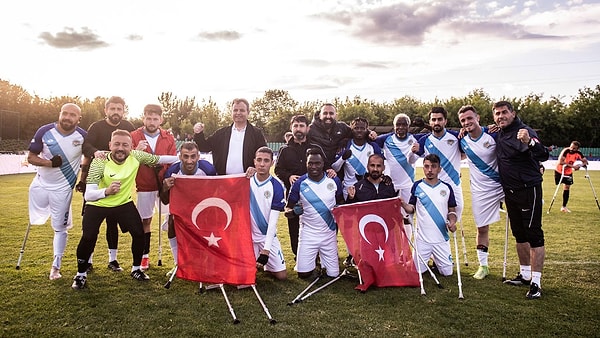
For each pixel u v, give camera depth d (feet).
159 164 19.02
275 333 12.94
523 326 13.58
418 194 19.69
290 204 19.26
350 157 21.98
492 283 18.26
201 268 16.79
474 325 13.66
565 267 20.31
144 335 12.69
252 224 18.75
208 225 17.19
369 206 18.49
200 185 17.42
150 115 20.15
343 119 182.91
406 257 18.35
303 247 19.04
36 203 18.62
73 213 35.29
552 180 72.69
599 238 26.76
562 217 34.96
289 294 16.74
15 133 123.85
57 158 18.11
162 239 26.76
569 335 12.98
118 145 17.12
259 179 18.53
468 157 19.94
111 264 19.45
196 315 14.28
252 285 16.08
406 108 183.32
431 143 21.67
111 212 17.39
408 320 14.06
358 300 16.02
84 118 176.04
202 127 20.67
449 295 16.61
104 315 14.10
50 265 19.79
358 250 17.89
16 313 14.12
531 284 16.61
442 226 19.35
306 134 22.39
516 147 17.47
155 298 15.83
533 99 180.04
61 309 14.52
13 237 25.36
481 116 168.66
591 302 15.76
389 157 23.09
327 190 19.04
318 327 13.43
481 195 19.51
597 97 171.83
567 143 172.45
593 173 90.99
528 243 18.04
